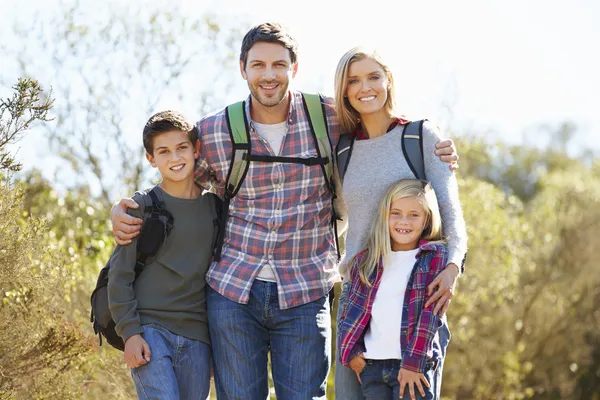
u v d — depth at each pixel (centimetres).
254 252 400
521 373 1177
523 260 1232
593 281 1245
